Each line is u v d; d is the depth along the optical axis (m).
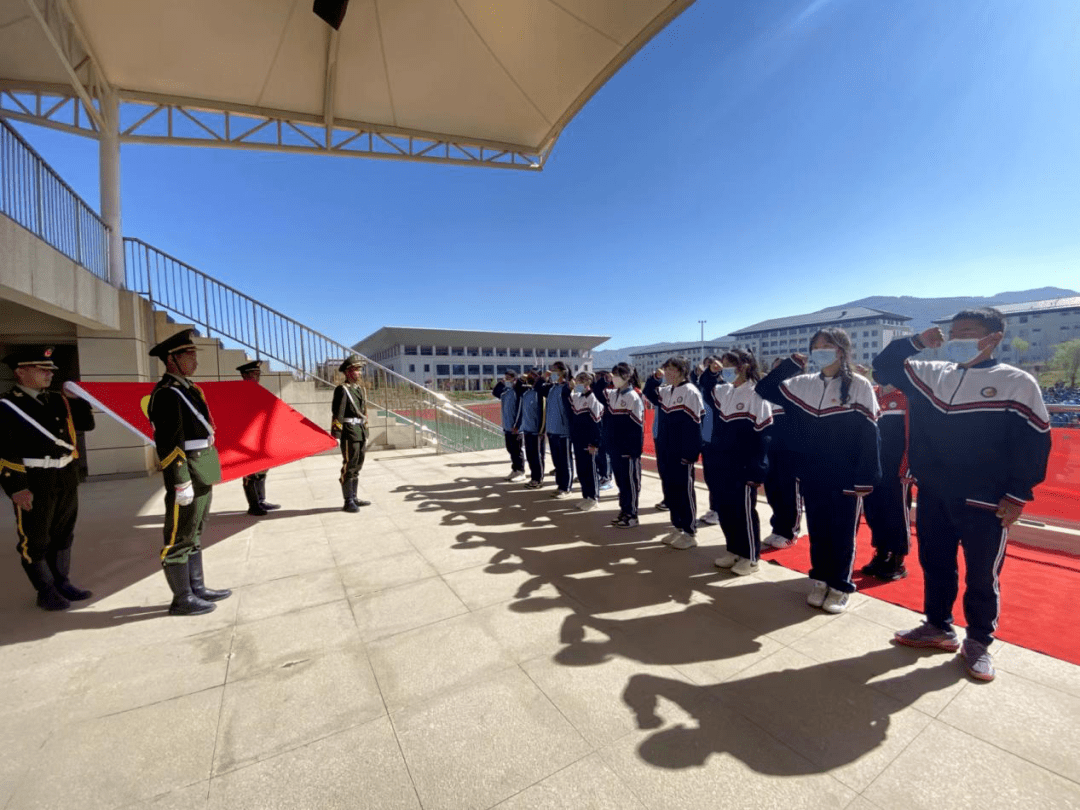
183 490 3.05
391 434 11.35
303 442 5.38
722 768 1.76
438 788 1.69
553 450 6.54
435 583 3.52
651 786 1.68
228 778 1.75
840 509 3.00
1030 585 3.30
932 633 2.58
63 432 3.26
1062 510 4.15
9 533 4.98
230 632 2.85
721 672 2.38
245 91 8.31
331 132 9.34
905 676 2.34
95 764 1.83
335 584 3.54
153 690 2.29
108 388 3.79
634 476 4.88
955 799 1.62
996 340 2.46
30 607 3.21
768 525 5.18
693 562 3.92
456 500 6.17
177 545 3.06
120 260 8.02
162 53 7.27
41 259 5.31
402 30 7.09
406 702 2.18
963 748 1.85
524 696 2.20
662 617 2.96
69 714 2.12
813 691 2.22
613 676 2.35
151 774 1.77
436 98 8.67
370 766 1.80
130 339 8.01
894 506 3.51
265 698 2.22
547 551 4.19
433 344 66.25
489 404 14.12
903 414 3.57
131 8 6.40
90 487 7.23
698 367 6.36
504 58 7.67
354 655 2.57
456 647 2.64
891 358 2.79
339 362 11.04
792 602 3.17
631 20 6.82
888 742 1.89
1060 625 2.76
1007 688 2.22
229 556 4.15
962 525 2.44
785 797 1.63
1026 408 2.29
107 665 2.51
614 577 3.61
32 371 3.11
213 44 7.17
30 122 7.54
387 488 6.97
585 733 1.96
